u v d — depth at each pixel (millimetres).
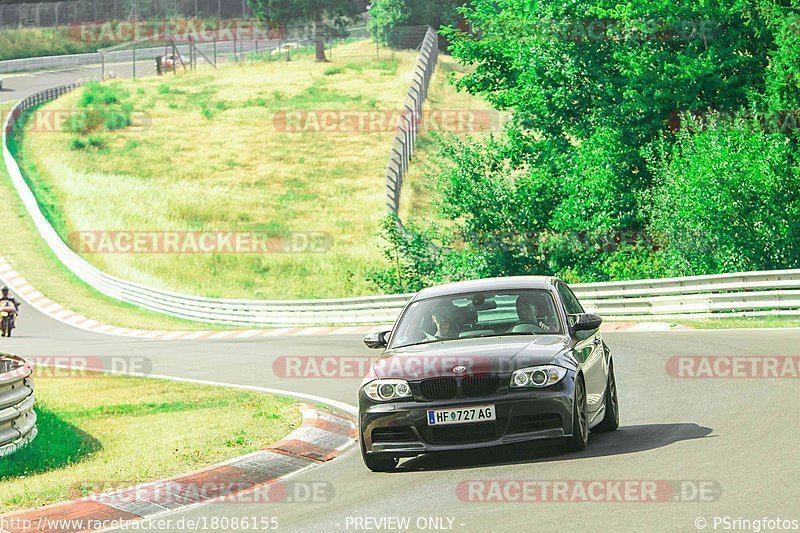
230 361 80875
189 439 41250
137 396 60188
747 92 111875
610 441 33562
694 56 118562
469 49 132625
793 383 43719
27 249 194125
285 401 52250
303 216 199125
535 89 125938
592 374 33906
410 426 30656
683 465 28172
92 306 159625
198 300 140750
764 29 114500
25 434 39938
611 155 118062
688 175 98312
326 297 158750
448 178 126375
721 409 38656
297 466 36094
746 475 26219
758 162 96062
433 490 28062
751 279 79312
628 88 116562
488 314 34438
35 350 104500
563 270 120062
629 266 111938
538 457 31516
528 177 126375
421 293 36469
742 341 62281
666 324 80625
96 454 39812
